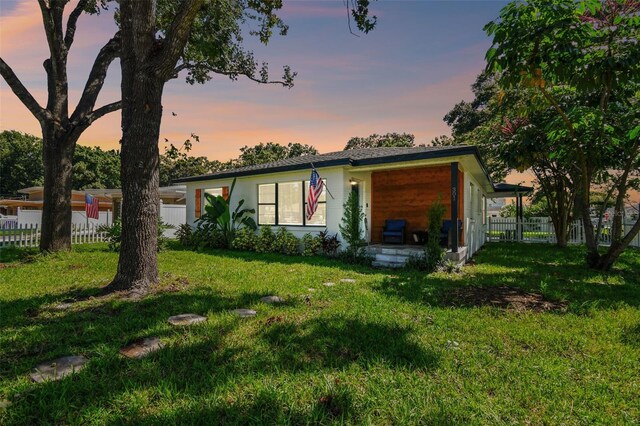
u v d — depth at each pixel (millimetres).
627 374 2746
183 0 5008
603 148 7980
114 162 44219
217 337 3393
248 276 6684
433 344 3307
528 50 5812
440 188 10680
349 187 10039
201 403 2275
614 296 5219
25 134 47844
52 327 3676
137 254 5398
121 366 2803
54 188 9828
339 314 4188
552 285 5949
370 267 8250
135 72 5281
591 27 5812
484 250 12406
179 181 14602
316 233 10430
